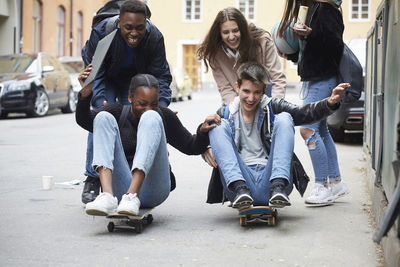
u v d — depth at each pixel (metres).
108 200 3.82
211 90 42.50
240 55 4.71
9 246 3.73
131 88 4.21
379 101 4.46
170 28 42.19
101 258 3.48
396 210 2.44
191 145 4.27
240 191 3.93
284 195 3.85
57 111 19.58
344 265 3.33
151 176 4.03
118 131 4.00
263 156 4.29
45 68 16.75
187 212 4.77
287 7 4.79
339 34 4.71
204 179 6.52
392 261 3.08
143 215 3.96
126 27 4.43
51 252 3.60
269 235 3.98
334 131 10.08
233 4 40.44
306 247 3.69
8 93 15.65
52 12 32.56
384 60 4.25
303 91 4.97
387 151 3.92
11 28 27.39
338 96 3.99
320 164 4.89
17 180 6.46
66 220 4.47
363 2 39.53
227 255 3.53
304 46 4.79
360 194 5.44
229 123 4.27
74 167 7.44
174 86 24.20
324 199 4.90
